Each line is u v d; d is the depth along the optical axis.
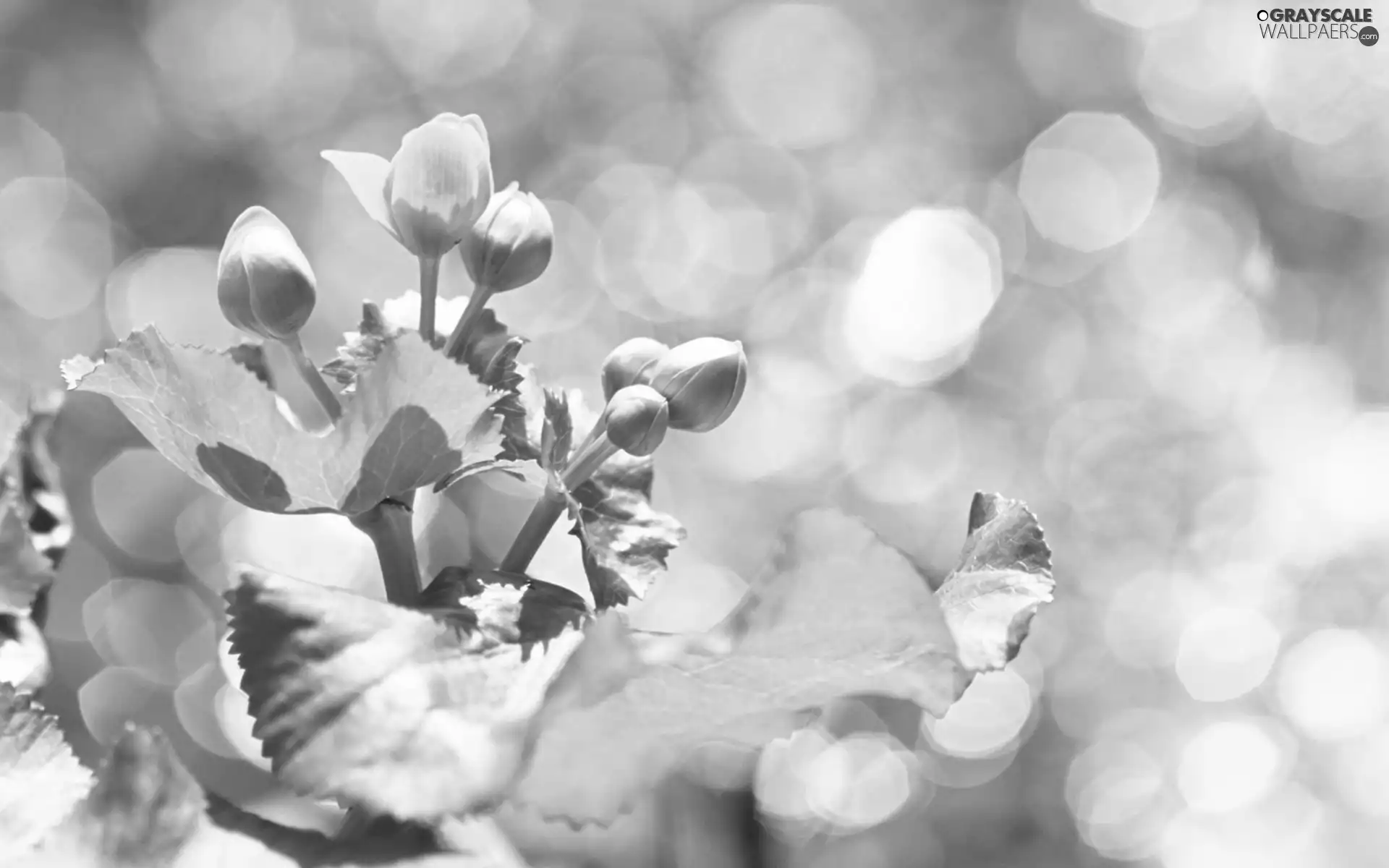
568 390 0.37
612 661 0.30
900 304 1.41
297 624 0.32
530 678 0.32
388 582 0.34
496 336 0.36
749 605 0.30
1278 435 1.40
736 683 0.30
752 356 1.38
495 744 0.32
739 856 0.97
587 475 0.35
